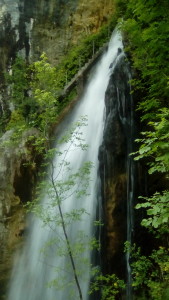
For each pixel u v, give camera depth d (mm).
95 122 16172
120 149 12031
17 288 16156
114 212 11586
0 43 31250
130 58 13039
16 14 31234
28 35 30812
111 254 11445
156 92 10914
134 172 11922
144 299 9734
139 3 8961
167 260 8453
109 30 23781
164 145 5414
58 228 13742
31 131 16266
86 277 11766
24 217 16094
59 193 10289
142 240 11312
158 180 11492
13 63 30797
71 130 11359
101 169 12445
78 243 10414
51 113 11445
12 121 27156
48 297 14133
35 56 30328
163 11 8711
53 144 16875
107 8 26719
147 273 9094
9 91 29938
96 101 17656
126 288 10781
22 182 16234
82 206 13305
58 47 29516
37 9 30875
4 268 16578
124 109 12602
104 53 21422
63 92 21969
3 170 16641
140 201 11781
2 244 16281
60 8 30156
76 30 28969
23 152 16141
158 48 9250
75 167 14844
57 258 13750
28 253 15805
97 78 19750
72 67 25219
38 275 15023
